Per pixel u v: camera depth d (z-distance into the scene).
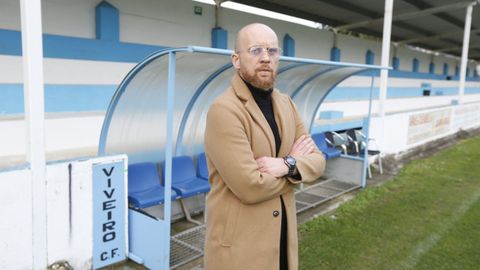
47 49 5.30
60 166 2.64
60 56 5.46
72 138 4.57
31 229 2.55
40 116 2.49
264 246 1.52
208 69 3.40
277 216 1.57
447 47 20.23
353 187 5.61
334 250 3.47
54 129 4.65
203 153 4.33
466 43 11.24
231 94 1.52
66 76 5.56
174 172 3.94
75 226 2.78
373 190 5.46
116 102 3.22
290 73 4.30
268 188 1.48
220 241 1.53
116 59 6.19
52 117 5.04
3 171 2.40
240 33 1.53
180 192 3.68
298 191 5.36
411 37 15.84
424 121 8.99
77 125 4.92
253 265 1.51
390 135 7.39
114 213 3.01
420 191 5.50
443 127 10.41
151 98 3.41
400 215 4.46
